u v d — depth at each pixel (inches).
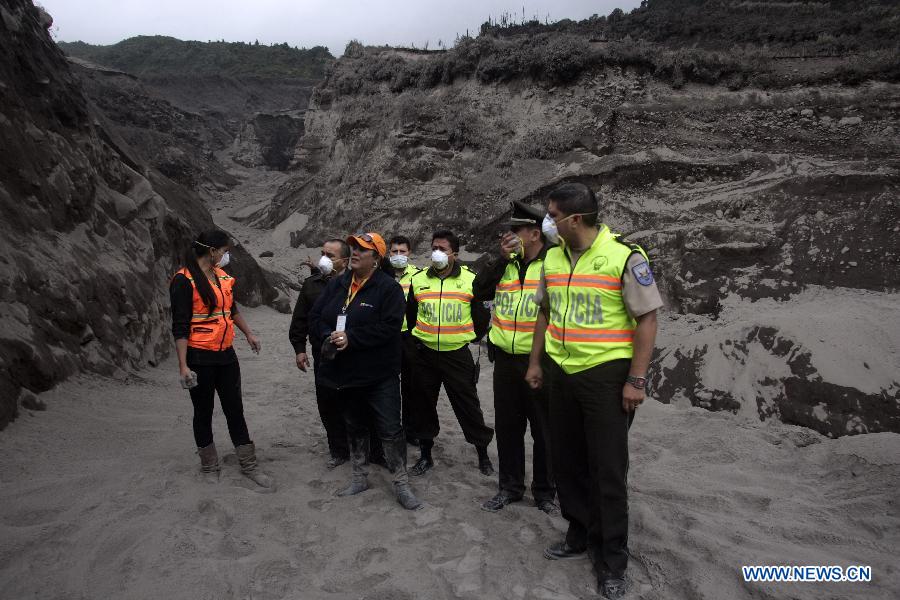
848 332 263.3
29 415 198.5
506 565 136.0
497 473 202.8
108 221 354.6
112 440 199.6
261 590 124.6
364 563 137.4
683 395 287.9
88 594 118.2
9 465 165.8
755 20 975.0
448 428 260.7
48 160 299.6
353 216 1027.9
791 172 570.3
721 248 372.2
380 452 203.0
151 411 239.8
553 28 1277.1
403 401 232.4
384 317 164.2
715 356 290.4
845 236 346.3
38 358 216.2
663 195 618.2
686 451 224.8
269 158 2694.4
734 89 776.3
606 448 125.0
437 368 197.3
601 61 847.7
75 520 141.6
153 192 441.4
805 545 143.7
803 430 235.6
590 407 126.8
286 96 4621.1
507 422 170.6
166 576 125.0
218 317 175.8
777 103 733.3
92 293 287.6
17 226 260.1
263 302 619.5
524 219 165.9
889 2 938.1
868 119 674.2
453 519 160.9
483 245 793.6
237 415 182.1
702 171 626.8
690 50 812.6
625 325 126.9
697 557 135.3
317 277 209.5
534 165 811.4
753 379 269.1
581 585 128.6
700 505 170.7
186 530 142.8
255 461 184.1
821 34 821.9
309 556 139.3
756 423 251.6
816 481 188.1
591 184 663.8
